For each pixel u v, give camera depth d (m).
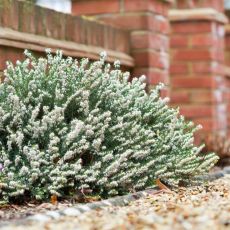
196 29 15.03
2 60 7.93
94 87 7.12
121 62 10.59
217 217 5.38
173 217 5.38
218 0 15.60
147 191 7.04
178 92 15.15
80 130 6.75
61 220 5.40
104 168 6.92
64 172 6.61
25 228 5.05
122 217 5.51
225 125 15.88
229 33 19.75
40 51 8.64
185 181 7.75
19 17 8.41
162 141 7.46
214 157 7.91
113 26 10.75
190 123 7.94
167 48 11.98
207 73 15.02
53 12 9.13
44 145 6.85
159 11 11.65
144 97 7.41
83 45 9.81
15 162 6.63
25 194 6.71
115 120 7.15
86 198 6.73
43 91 6.87
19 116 6.78
